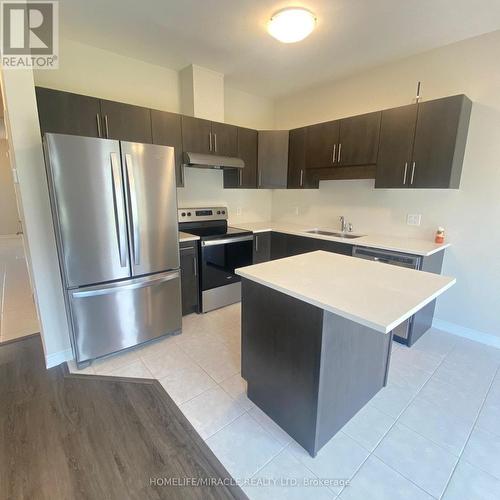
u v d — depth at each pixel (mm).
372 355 1760
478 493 1312
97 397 1890
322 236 3137
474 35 2387
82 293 2070
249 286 1694
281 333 1529
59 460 1450
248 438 1588
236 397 1894
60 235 1940
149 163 2244
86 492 1303
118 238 2180
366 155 2889
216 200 3824
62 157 1861
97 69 2750
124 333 2344
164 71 3172
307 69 3139
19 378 2076
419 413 1771
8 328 2799
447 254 2746
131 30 2391
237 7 2055
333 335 1375
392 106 2992
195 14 2150
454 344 2568
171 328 2635
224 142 3344
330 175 3326
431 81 2686
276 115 4277
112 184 2084
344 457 1479
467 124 2449
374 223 3264
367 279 1553
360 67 3070
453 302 2762
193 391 1949
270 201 4465
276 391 1630
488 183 2453
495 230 2465
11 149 2057
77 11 2111
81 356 2162
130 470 1405
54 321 2191
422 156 2506
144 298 2404
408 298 1288
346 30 2338
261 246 3650
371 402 1854
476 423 1701
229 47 2668
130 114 2623
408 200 2953
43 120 2215
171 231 2477
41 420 1699
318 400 1392
